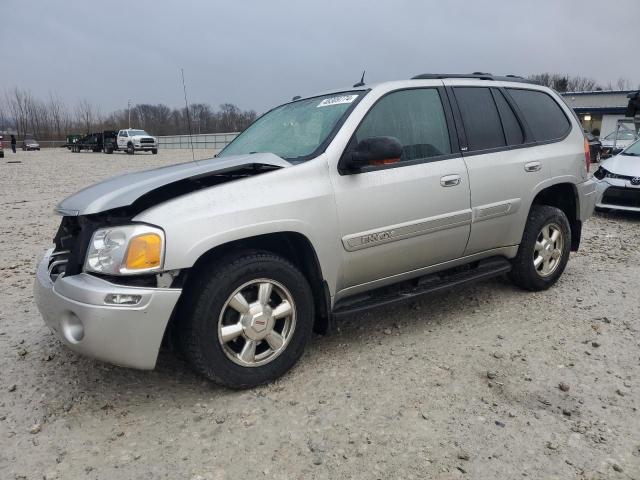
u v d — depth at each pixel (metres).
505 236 4.31
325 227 3.24
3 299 4.92
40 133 85.75
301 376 3.29
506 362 3.44
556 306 4.45
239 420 2.83
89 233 2.87
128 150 41.56
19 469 2.47
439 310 4.39
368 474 2.39
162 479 2.39
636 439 2.62
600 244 6.96
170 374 3.35
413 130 3.77
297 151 3.54
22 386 3.24
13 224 9.14
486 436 2.65
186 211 2.81
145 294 2.68
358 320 4.20
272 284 3.10
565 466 2.43
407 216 3.60
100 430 2.77
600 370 3.33
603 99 42.81
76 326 2.76
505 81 4.56
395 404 2.95
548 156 4.56
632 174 8.55
